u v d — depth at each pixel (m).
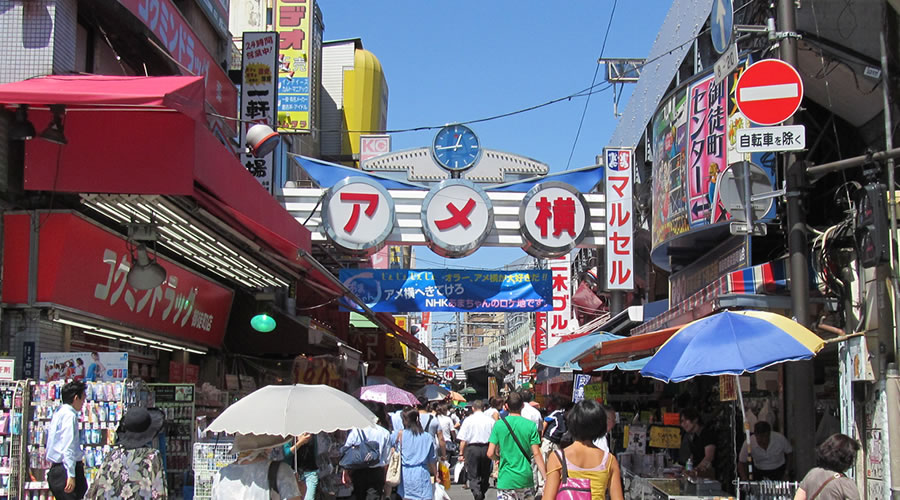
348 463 9.41
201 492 7.86
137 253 8.71
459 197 16.02
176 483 8.77
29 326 7.93
